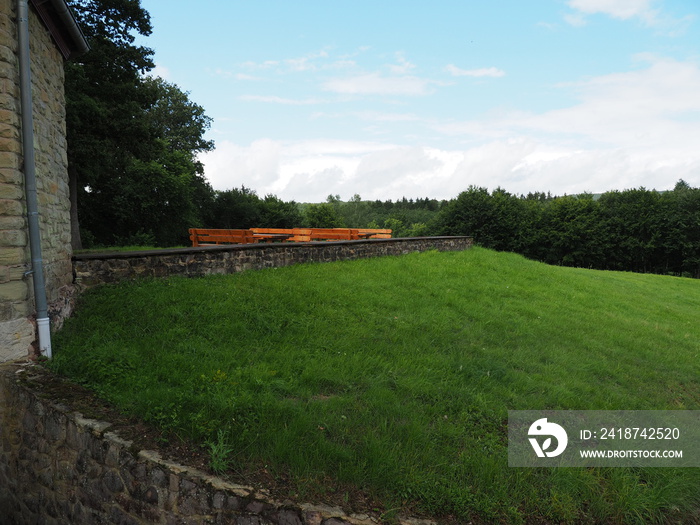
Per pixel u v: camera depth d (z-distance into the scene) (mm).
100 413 3697
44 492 4008
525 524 2873
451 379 4930
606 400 4945
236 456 3188
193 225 33625
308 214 57062
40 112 5391
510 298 9828
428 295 8914
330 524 2703
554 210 41625
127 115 18875
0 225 4520
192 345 5055
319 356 5141
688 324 10711
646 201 39219
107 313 5801
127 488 3254
